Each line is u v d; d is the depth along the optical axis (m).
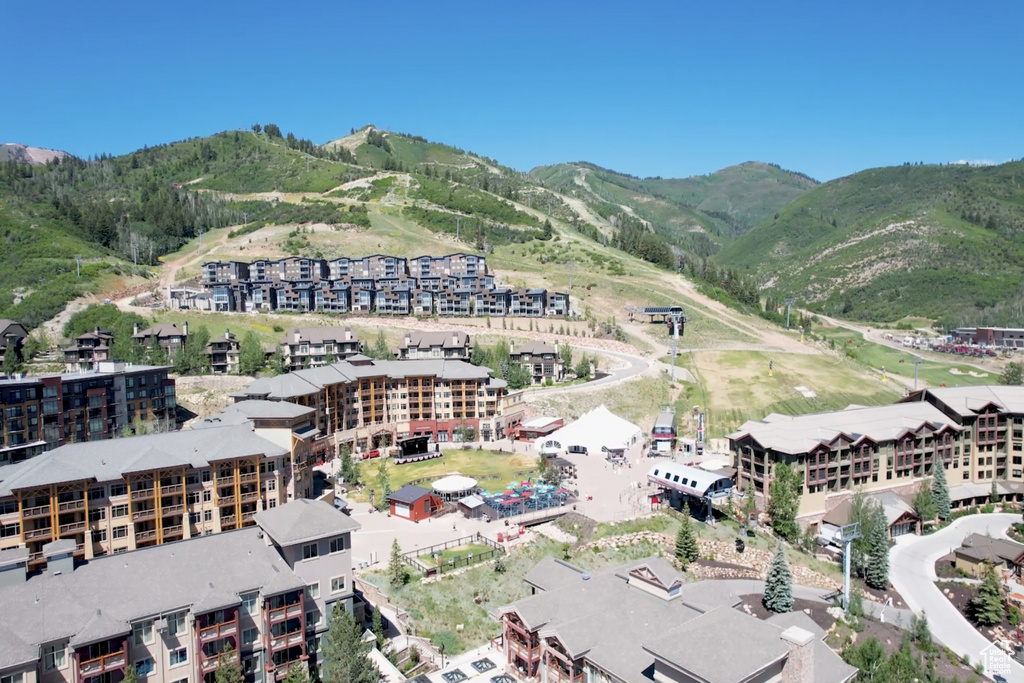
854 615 92.94
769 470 126.50
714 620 63.19
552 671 68.88
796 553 111.06
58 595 61.56
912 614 95.19
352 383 155.88
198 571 67.62
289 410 116.50
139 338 195.50
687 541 103.62
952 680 77.00
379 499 119.69
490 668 74.00
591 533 107.06
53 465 89.12
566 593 74.25
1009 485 141.75
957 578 107.50
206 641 64.25
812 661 59.69
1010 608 95.50
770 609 91.12
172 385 160.50
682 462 145.12
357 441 154.62
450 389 164.12
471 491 119.62
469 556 95.75
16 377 146.12
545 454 137.62
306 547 72.50
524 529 107.31
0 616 58.16
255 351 190.25
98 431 143.25
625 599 73.38
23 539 85.69
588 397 183.88
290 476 111.00
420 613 84.75
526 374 193.75
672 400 189.88
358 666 65.31
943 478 132.75
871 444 132.38
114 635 59.53
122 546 93.19
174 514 96.81
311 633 72.19
